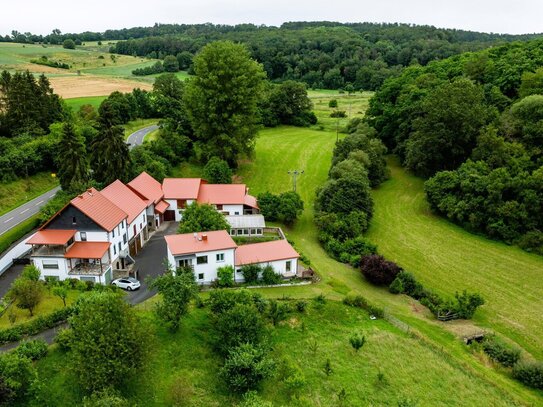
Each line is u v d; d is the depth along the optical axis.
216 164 82.19
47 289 47.25
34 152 80.69
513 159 74.44
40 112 93.50
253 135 92.88
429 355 42.81
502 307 54.88
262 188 88.44
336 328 45.44
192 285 41.22
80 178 68.94
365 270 57.34
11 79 93.50
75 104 128.62
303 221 75.50
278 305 46.19
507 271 62.50
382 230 73.81
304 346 42.22
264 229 69.50
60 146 68.44
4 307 42.72
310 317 46.31
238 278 54.03
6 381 30.59
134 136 109.44
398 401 36.12
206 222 58.06
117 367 31.34
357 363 40.66
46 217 62.41
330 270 59.31
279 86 137.00
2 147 80.75
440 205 76.50
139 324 34.59
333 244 65.88
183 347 38.72
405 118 98.31
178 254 49.91
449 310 52.19
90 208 53.78
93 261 52.88
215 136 89.12
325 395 36.53
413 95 96.12
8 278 51.16
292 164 100.94
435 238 71.38
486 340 47.75
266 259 54.38
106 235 53.19
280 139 119.75
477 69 100.12
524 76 88.06
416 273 62.12
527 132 77.50
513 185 70.94
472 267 63.53
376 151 90.75
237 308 39.56
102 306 34.03
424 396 37.69
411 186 89.12
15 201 72.56
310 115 137.50
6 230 61.34
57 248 52.56
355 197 73.44
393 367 40.62
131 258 57.72
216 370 37.09
